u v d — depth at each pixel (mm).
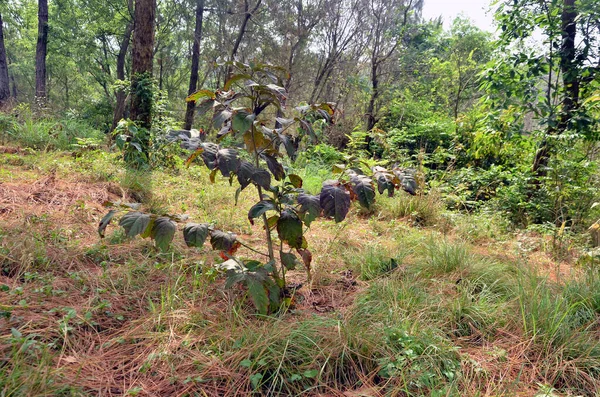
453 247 3748
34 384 1624
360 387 1966
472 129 9680
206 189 6156
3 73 15969
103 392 1744
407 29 17047
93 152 7230
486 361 2209
